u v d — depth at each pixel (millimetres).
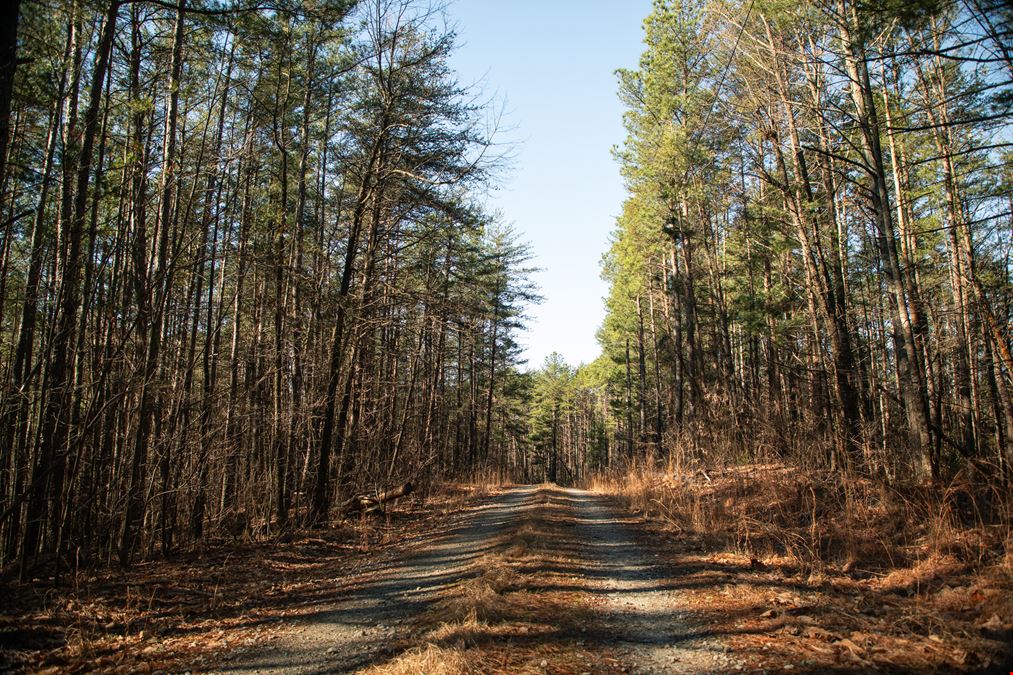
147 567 8891
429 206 15469
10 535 8797
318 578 8711
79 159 8234
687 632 5324
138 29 9562
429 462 20625
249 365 14555
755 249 18750
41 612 6309
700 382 18453
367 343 17828
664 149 17547
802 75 13523
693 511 11312
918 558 7141
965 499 8500
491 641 5059
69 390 7648
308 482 14844
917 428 9812
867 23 7609
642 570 8117
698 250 22812
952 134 13133
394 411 21469
